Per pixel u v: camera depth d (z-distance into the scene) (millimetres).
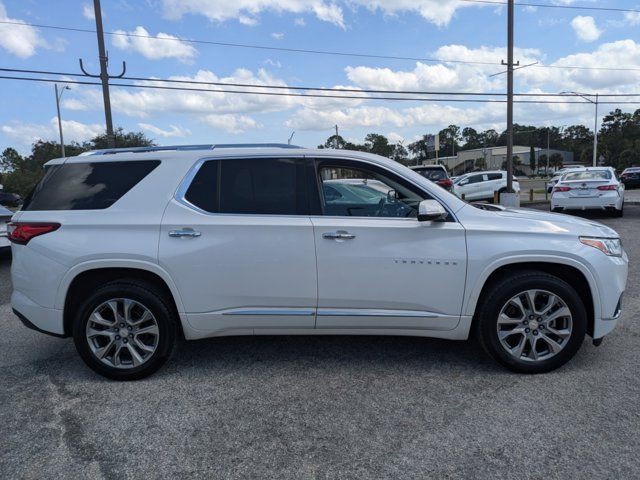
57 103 34438
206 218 3750
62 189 3906
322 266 3719
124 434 3088
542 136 138375
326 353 4336
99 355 3799
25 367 4168
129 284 3752
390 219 3770
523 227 3744
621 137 100625
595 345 3896
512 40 20594
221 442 2986
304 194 3818
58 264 3719
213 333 3867
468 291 3723
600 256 3713
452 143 140625
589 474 2607
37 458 2850
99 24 16172
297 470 2703
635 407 3271
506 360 3762
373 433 3049
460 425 3111
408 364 4066
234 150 3930
